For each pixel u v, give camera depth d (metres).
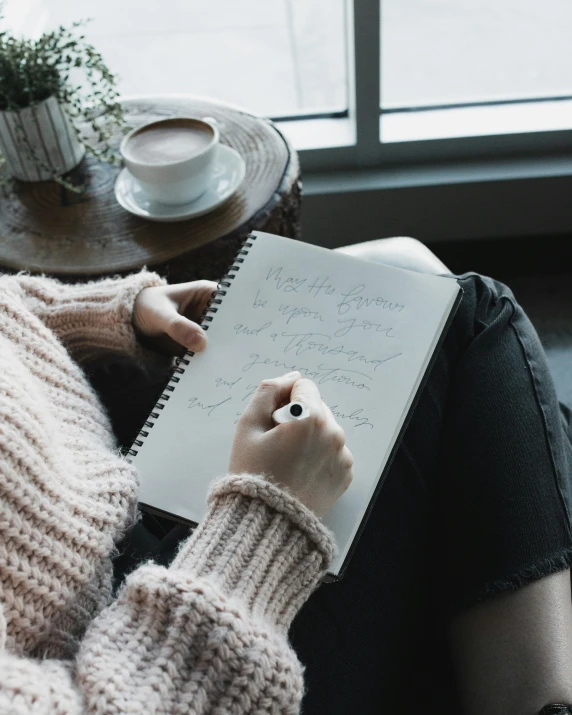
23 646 0.45
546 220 1.42
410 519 0.65
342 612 0.59
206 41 1.33
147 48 1.34
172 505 0.55
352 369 0.59
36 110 0.89
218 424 0.58
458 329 0.75
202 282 0.72
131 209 0.91
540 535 0.62
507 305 0.77
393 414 0.56
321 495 0.51
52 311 0.72
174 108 1.09
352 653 0.59
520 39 1.32
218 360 0.62
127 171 0.98
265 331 0.62
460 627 0.62
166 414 0.59
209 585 0.44
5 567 0.44
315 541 0.49
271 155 1.00
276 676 0.42
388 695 0.61
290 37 1.32
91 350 0.74
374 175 1.38
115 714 0.39
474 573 0.62
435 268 0.91
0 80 0.88
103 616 0.45
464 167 1.37
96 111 1.10
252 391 0.59
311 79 1.37
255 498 0.49
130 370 0.80
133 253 0.88
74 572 0.48
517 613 0.60
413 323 0.61
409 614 0.64
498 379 0.71
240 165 0.96
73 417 0.58
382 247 0.95
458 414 0.70
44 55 0.88
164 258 0.87
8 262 0.89
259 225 0.92
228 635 0.42
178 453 0.57
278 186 0.96
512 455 0.66
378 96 1.25
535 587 0.60
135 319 0.69
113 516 0.51
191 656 0.42
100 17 1.30
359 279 0.64
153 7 1.29
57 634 0.48
